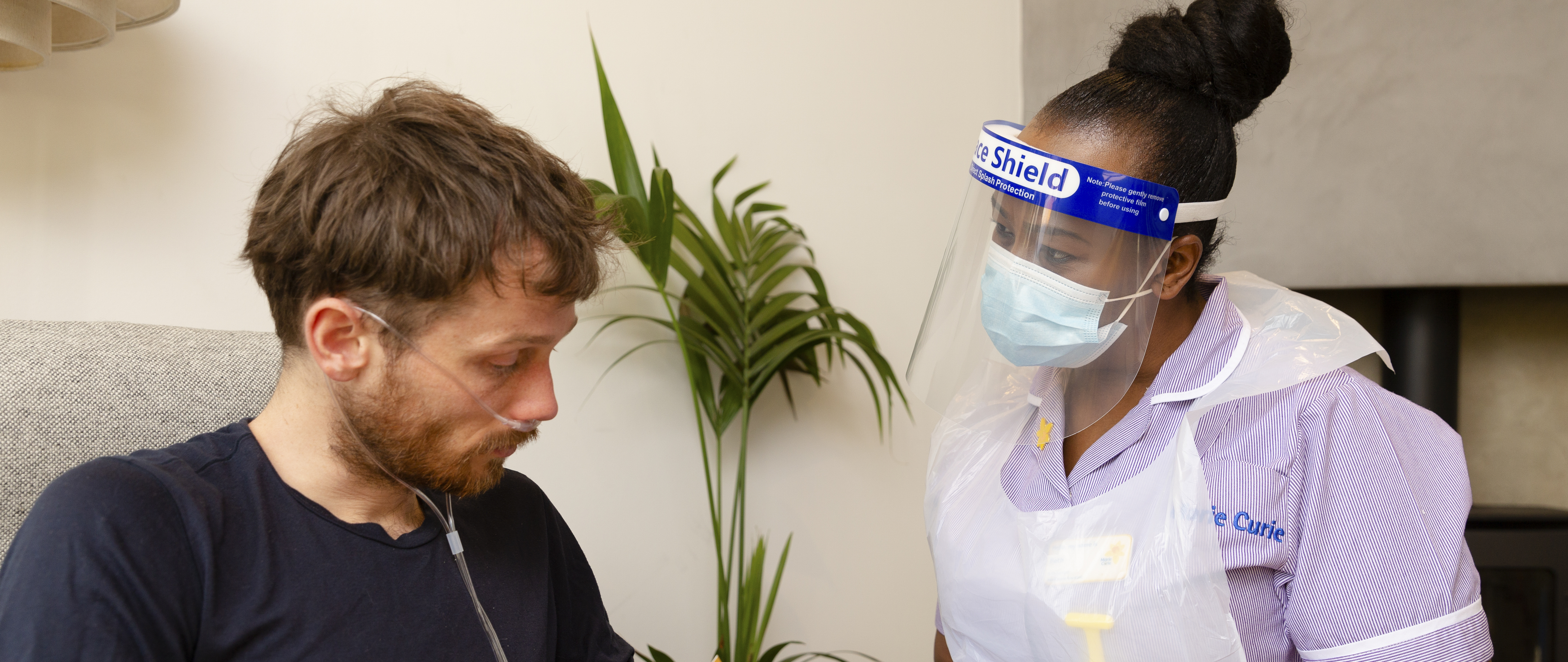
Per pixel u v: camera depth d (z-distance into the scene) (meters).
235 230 1.47
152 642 0.63
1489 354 2.30
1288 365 0.82
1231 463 0.82
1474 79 1.99
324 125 0.67
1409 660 0.75
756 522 1.95
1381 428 0.79
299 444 0.72
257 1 1.48
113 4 1.12
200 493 0.68
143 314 1.40
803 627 1.99
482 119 0.67
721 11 1.92
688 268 1.71
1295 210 2.05
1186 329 0.91
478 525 0.84
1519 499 2.29
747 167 1.95
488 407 0.69
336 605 0.71
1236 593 0.83
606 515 1.78
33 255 1.32
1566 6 1.95
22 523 0.84
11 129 1.30
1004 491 0.99
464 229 0.62
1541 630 1.98
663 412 1.84
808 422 2.00
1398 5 2.01
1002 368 1.10
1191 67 0.81
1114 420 0.93
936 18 2.16
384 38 1.58
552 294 0.66
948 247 1.00
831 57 2.04
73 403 0.88
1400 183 2.02
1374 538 0.76
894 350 2.11
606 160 1.79
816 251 2.02
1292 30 2.04
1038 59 2.23
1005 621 0.93
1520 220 1.97
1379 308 2.32
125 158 1.38
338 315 0.64
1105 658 0.84
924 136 2.15
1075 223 0.82
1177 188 0.81
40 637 0.58
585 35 1.77
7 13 1.02
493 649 0.79
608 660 0.94
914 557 2.11
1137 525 0.85
